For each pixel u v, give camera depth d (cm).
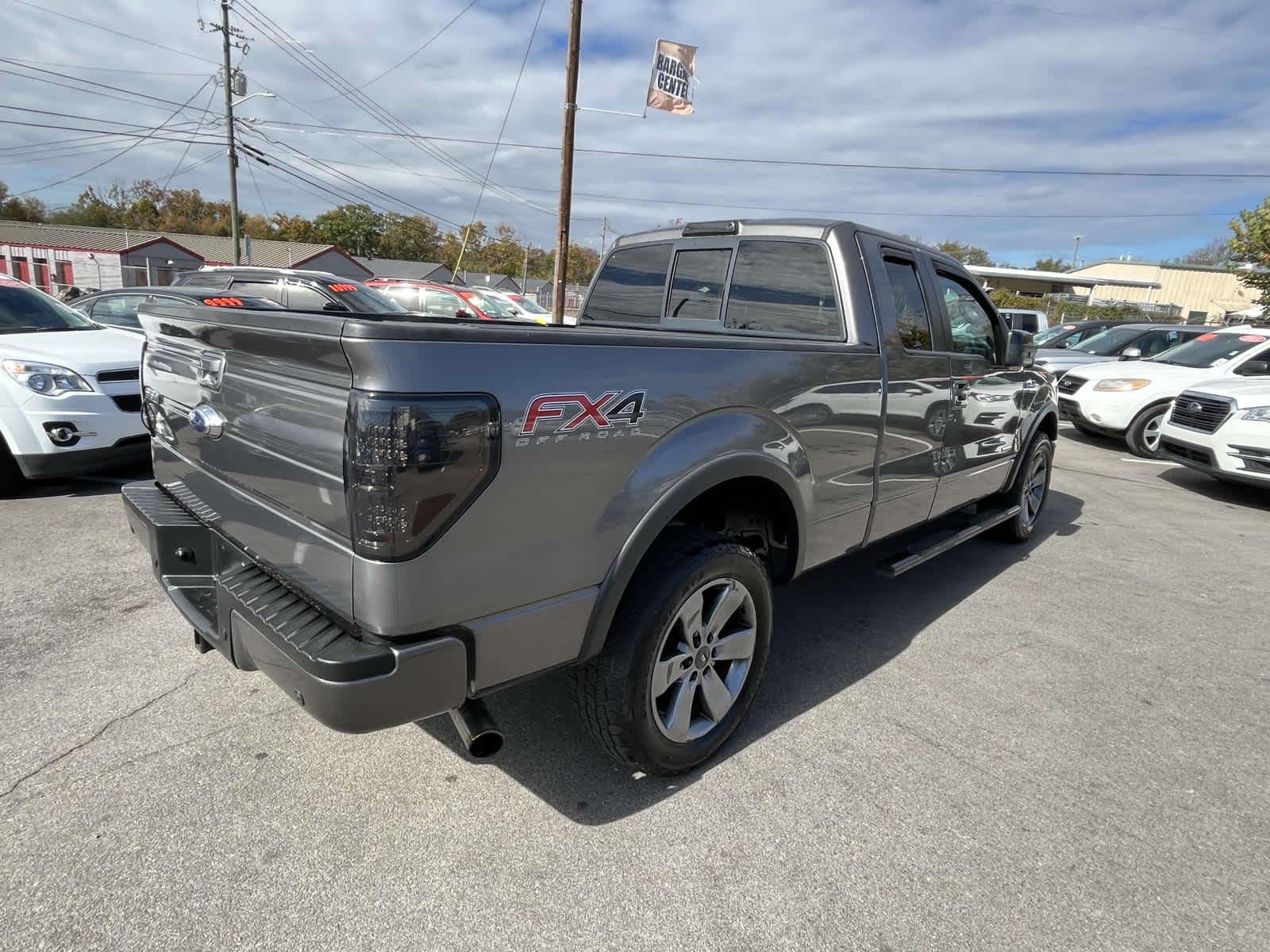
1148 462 943
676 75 1639
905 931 198
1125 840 235
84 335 622
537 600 203
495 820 236
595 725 238
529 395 190
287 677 187
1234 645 387
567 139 1714
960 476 422
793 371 275
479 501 183
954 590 453
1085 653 371
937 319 381
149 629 356
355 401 170
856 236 335
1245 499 747
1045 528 607
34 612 371
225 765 258
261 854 218
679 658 245
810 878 216
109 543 474
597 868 217
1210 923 204
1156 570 507
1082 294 5691
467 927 195
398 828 230
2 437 538
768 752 278
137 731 276
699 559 239
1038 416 514
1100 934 199
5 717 282
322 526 189
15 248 3850
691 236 393
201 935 189
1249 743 295
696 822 238
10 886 203
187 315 233
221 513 243
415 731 283
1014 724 302
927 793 256
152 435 303
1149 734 298
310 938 190
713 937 194
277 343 192
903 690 327
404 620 178
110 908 197
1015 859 225
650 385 222
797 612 412
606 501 213
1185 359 1006
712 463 242
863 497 332
